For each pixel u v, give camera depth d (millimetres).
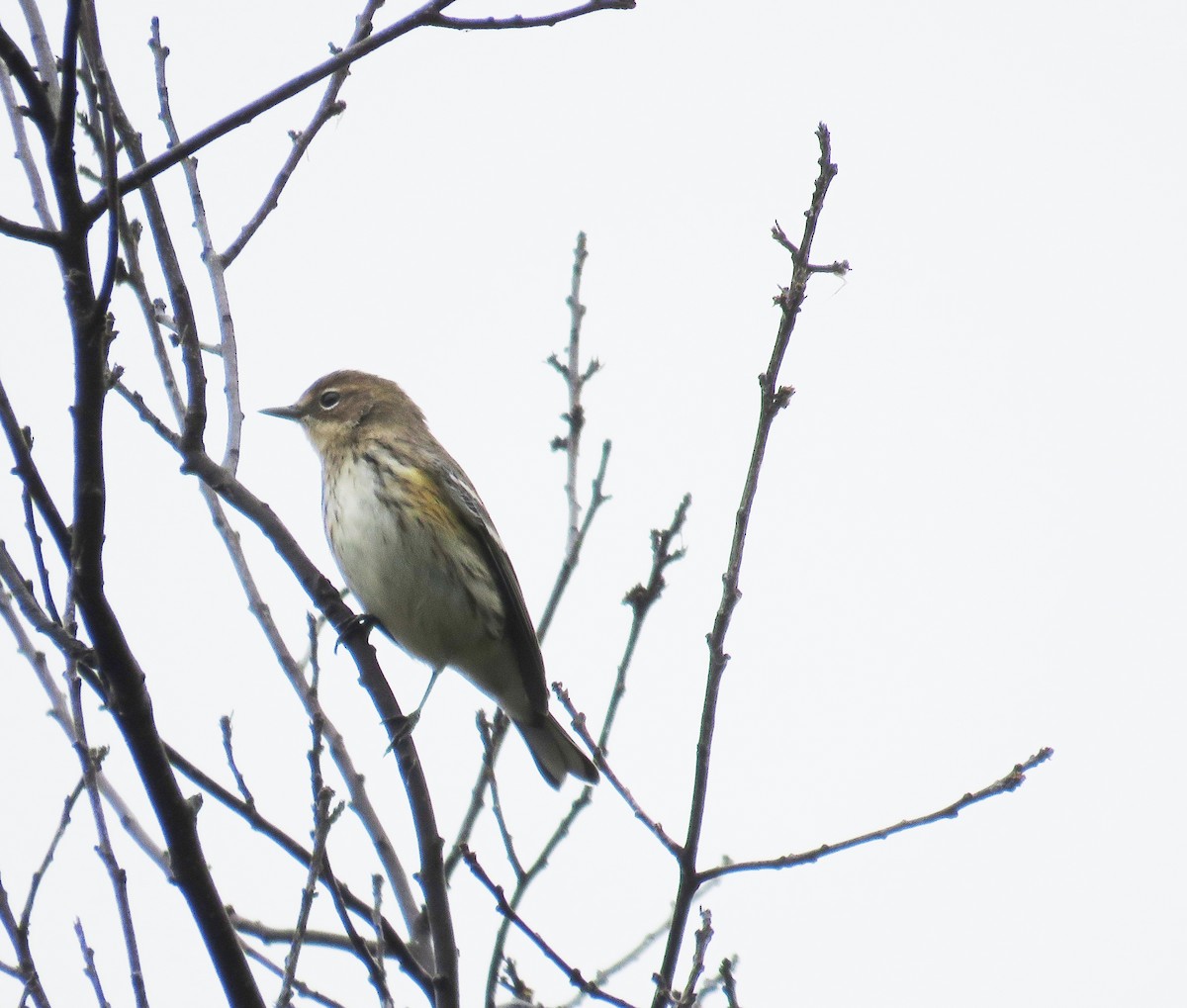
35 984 8164
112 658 8281
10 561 8625
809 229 8797
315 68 8617
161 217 10906
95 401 7988
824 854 8977
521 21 8859
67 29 7648
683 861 8836
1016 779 9203
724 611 8797
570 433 13758
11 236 7797
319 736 8750
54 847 8531
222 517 11422
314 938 10281
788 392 8828
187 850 8477
